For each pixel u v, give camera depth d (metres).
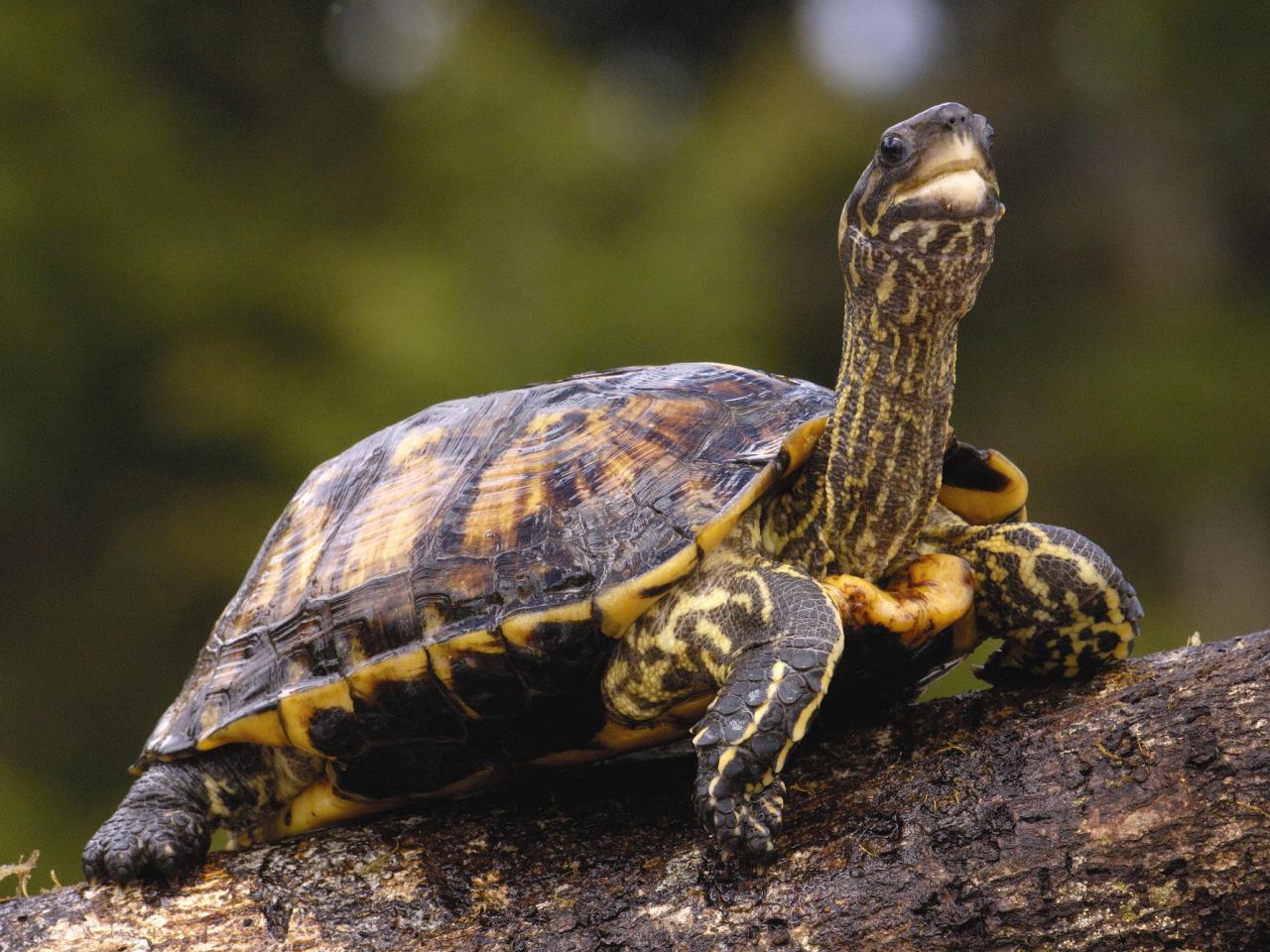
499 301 17.81
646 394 4.67
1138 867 3.68
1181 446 16.69
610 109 21.77
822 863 3.87
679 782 4.36
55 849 14.28
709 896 3.88
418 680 4.27
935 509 4.82
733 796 3.80
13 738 15.85
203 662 4.88
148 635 16.47
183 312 16.89
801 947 3.76
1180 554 17.06
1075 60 19.53
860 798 4.02
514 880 4.09
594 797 4.38
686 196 19.14
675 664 4.13
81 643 16.42
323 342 17.12
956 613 4.29
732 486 4.25
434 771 4.48
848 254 4.38
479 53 19.86
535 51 20.58
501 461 4.56
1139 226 19.14
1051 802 3.81
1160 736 3.84
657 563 4.08
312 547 4.81
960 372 19.33
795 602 3.97
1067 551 4.28
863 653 4.23
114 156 17.47
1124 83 18.80
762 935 3.79
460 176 18.92
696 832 4.09
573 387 4.83
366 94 19.86
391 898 4.10
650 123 21.67
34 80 17.36
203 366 16.56
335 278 17.34
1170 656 4.19
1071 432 17.61
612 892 3.97
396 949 3.97
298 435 16.08
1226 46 17.77
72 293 16.75
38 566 16.80
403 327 16.55
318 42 20.02
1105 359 17.94
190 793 4.64
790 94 20.11
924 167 4.12
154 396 16.53
